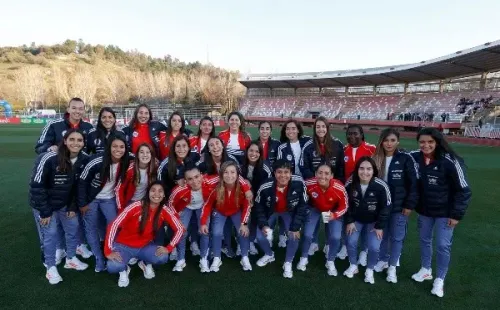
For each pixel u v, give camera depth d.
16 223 5.25
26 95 55.78
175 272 3.78
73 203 3.61
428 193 3.47
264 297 3.25
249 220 4.22
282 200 3.90
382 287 3.51
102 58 97.88
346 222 3.88
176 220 3.69
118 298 3.20
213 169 4.17
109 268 3.39
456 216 3.32
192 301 3.16
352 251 3.77
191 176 3.80
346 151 4.44
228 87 60.31
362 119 35.47
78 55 95.81
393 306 3.15
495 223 5.53
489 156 14.04
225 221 4.07
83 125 4.63
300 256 4.34
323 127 4.33
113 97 60.75
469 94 28.73
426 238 3.62
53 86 62.53
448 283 3.62
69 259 3.78
